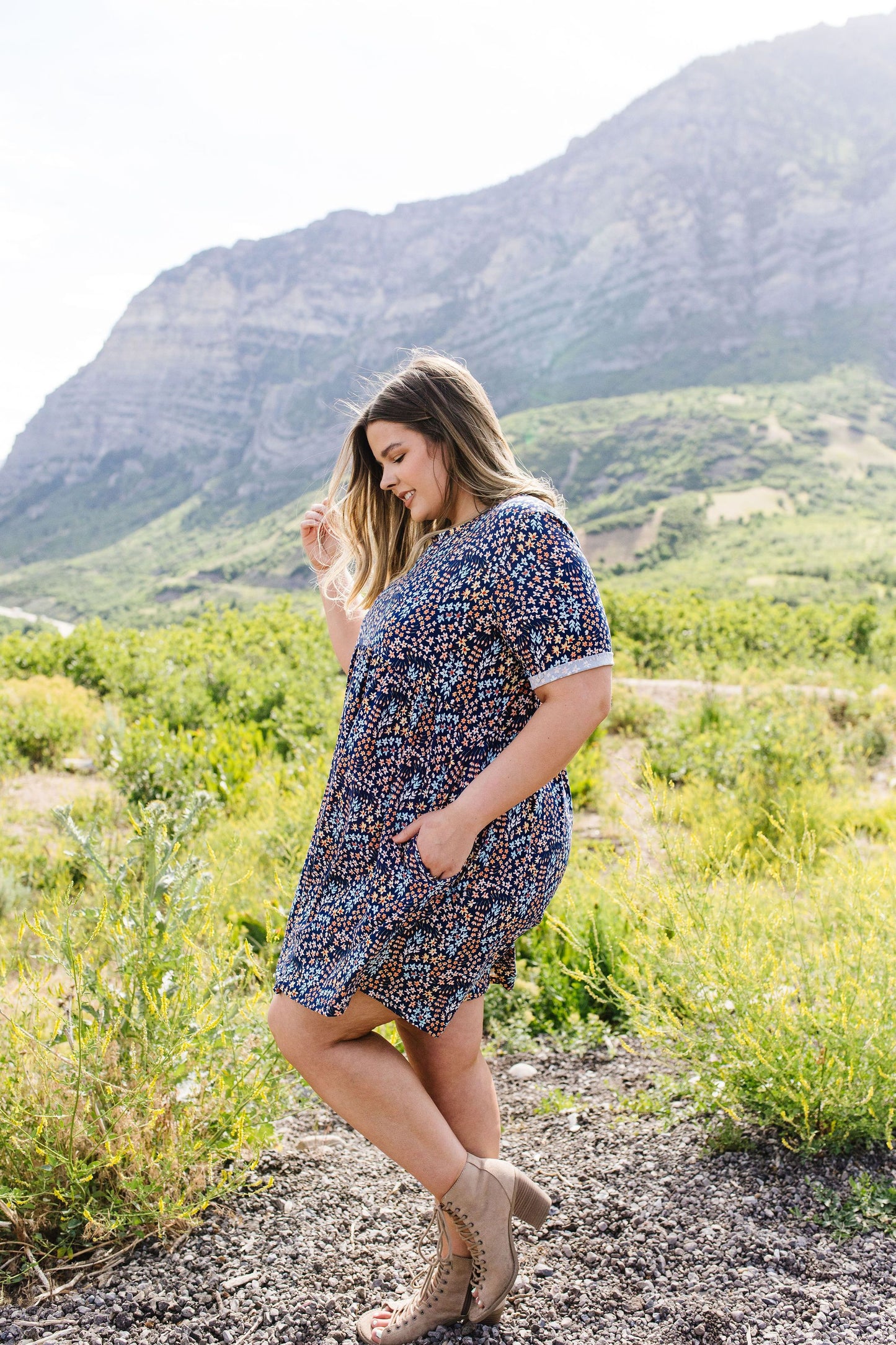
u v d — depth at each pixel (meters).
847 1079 2.17
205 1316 1.76
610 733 8.43
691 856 2.74
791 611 22.73
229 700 9.80
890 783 6.57
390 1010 1.56
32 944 3.56
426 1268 1.83
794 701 8.59
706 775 6.35
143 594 189.12
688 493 154.00
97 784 7.06
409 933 1.50
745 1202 2.03
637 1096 2.58
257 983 3.04
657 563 127.75
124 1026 2.07
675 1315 1.71
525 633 1.46
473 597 1.50
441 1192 1.58
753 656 14.84
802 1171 2.15
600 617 1.48
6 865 4.82
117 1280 1.86
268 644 15.12
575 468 174.12
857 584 85.19
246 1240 1.99
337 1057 1.56
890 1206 2.01
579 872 3.85
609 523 143.75
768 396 198.62
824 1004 2.36
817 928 2.75
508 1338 1.67
